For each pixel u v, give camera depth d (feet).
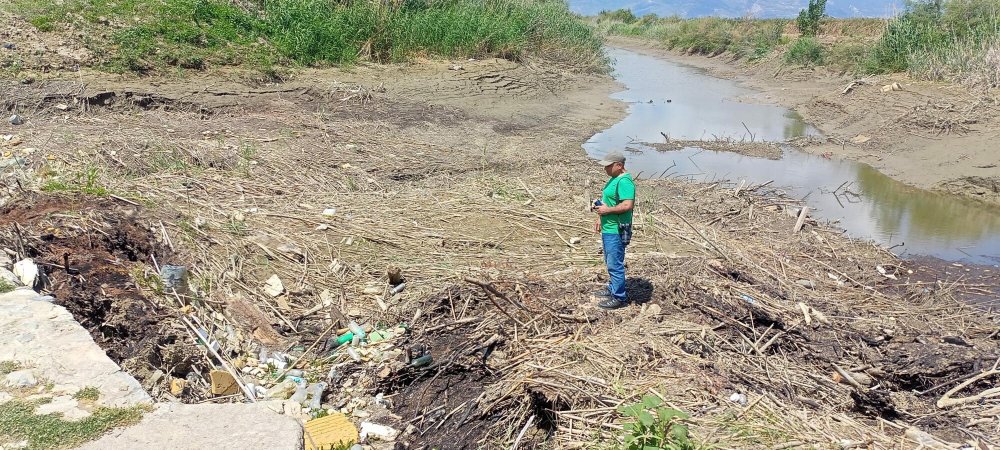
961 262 30.35
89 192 27.09
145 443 12.19
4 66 43.93
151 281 21.26
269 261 24.43
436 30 72.95
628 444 14.29
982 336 22.79
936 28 69.46
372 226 28.30
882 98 58.70
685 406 16.90
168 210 26.91
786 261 28.12
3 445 11.84
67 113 40.57
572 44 86.74
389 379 18.26
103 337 17.58
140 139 36.14
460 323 21.03
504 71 70.85
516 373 18.22
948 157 44.62
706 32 121.80
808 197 39.17
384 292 23.24
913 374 19.65
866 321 22.68
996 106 50.65
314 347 19.97
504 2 84.79
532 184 36.70
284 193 31.65
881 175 44.19
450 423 16.79
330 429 15.94
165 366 17.56
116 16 55.11
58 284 19.12
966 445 16.63
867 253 30.40
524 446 16.05
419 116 51.52
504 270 25.03
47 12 51.93
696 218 32.91
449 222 29.58
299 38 61.98
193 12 60.08
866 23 112.27
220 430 12.66
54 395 13.26
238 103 47.88
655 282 23.79
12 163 30.22
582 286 23.50
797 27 118.42
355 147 40.91
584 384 17.54
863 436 16.26
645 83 84.38
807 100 71.05
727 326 21.22
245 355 19.30
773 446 15.60
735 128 57.72
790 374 19.06
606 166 21.43
